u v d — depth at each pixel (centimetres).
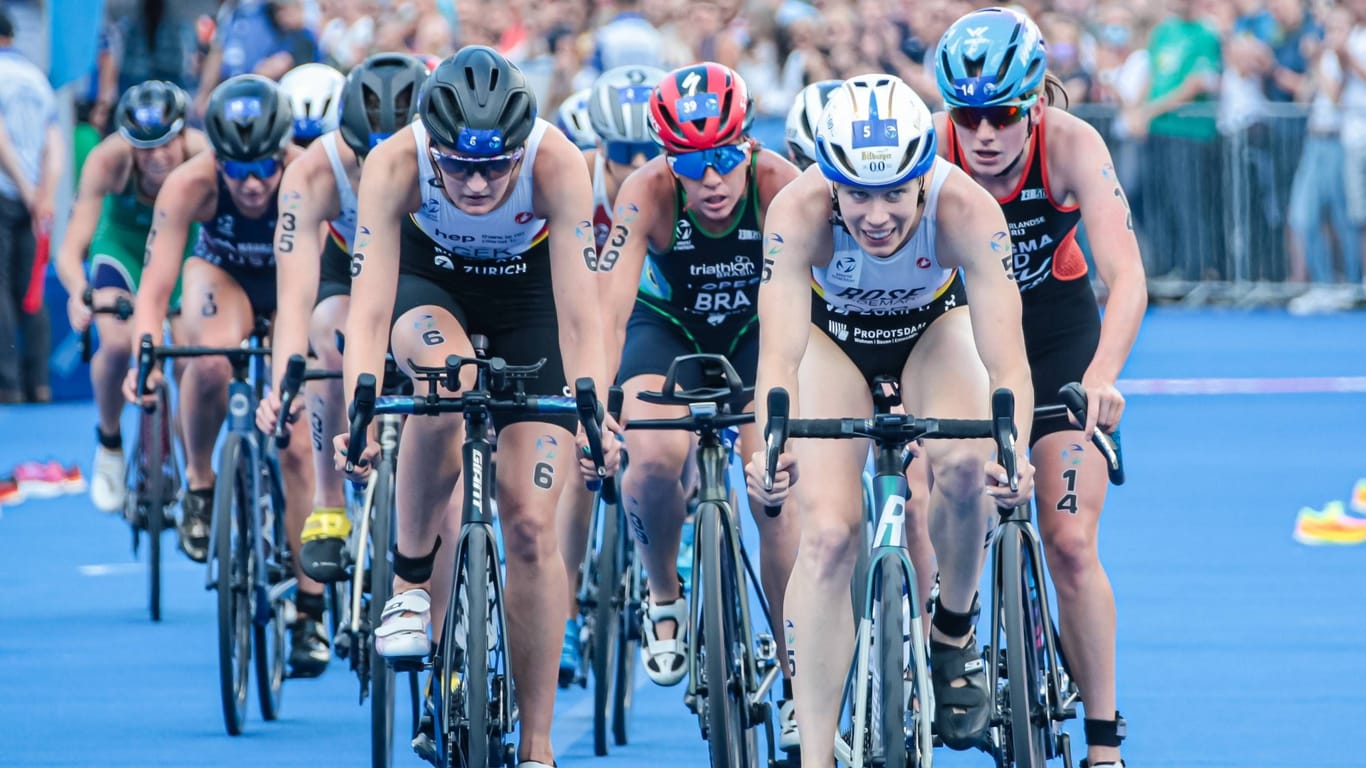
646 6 4203
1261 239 4628
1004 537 1195
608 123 1631
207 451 1948
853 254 1228
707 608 1251
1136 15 4531
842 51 4091
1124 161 4550
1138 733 1537
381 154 1252
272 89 1742
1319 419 3438
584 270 1259
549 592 1280
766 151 1477
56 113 3538
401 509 1298
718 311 1537
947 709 1266
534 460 1277
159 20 3616
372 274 1239
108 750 1520
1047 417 1242
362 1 4359
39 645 1928
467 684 1159
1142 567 2270
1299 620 1973
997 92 1230
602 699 1522
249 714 1661
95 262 2162
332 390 1580
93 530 2659
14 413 3734
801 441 1256
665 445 1467
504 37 4247
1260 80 4528
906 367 1309
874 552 1144
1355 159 4525
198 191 1805
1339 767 1424
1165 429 3381
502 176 1195
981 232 1195
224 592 1553
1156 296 4719
